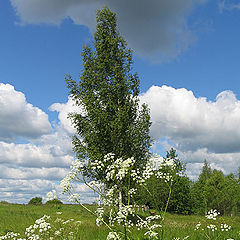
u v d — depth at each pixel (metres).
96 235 10.10
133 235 6.58
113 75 25.19
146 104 25.73
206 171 52.31
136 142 23.11
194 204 40.59
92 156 21.45
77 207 32.41
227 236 9.80
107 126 22.78
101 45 25.31
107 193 6.61
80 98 24.72
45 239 8.07
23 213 24.97
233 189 41.69
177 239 8.34
